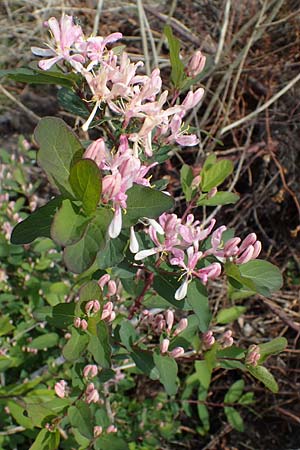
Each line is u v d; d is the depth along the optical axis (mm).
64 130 373
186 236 457
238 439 895
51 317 490
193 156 1131
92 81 425
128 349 520
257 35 1017
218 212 1082
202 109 1163
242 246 464
